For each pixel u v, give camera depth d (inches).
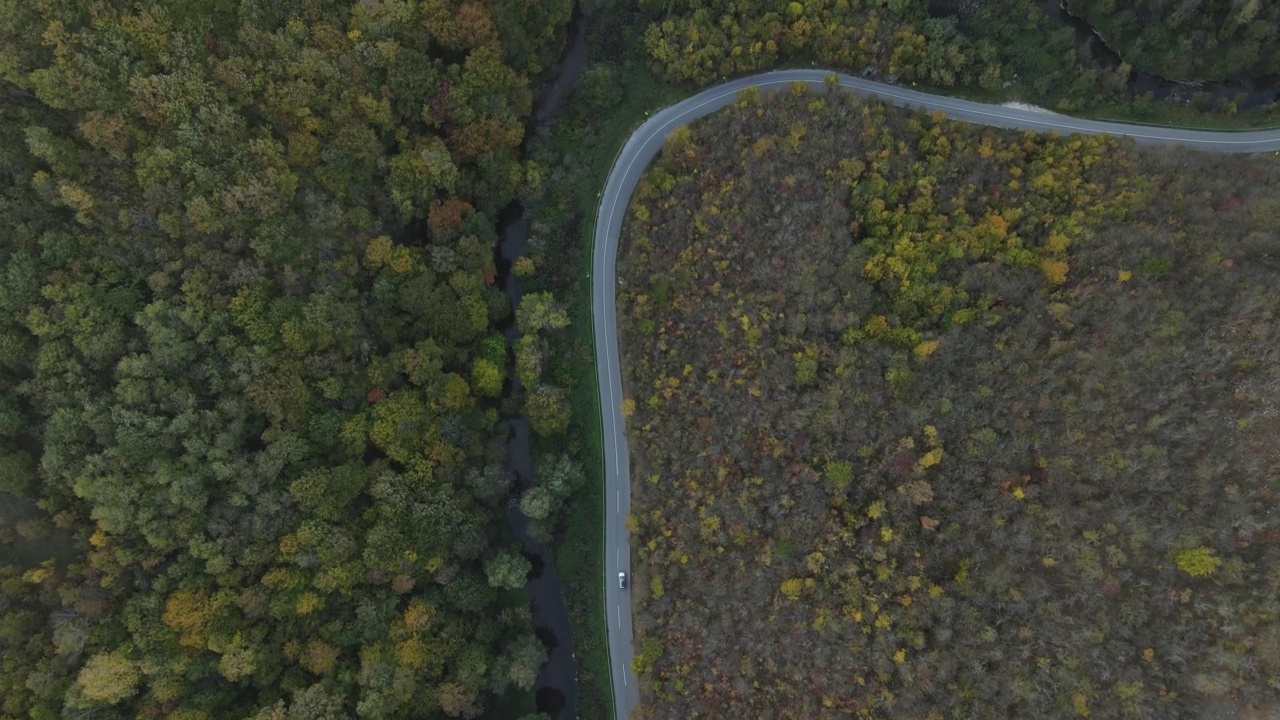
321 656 2731.3
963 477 2847.0
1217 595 2546.8
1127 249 3006.9
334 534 2790.4
